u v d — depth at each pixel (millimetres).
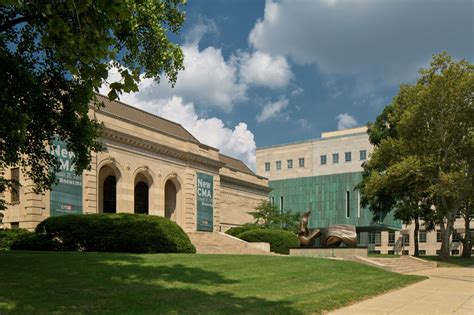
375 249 99562
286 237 46594
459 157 44312
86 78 8547
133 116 47656
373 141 55188
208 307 11445
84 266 17219
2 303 10758
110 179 44500
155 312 10570
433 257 48406
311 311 12016
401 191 49031
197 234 45531
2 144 14922
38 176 20625
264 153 106438
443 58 44156
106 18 8648
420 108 42531
